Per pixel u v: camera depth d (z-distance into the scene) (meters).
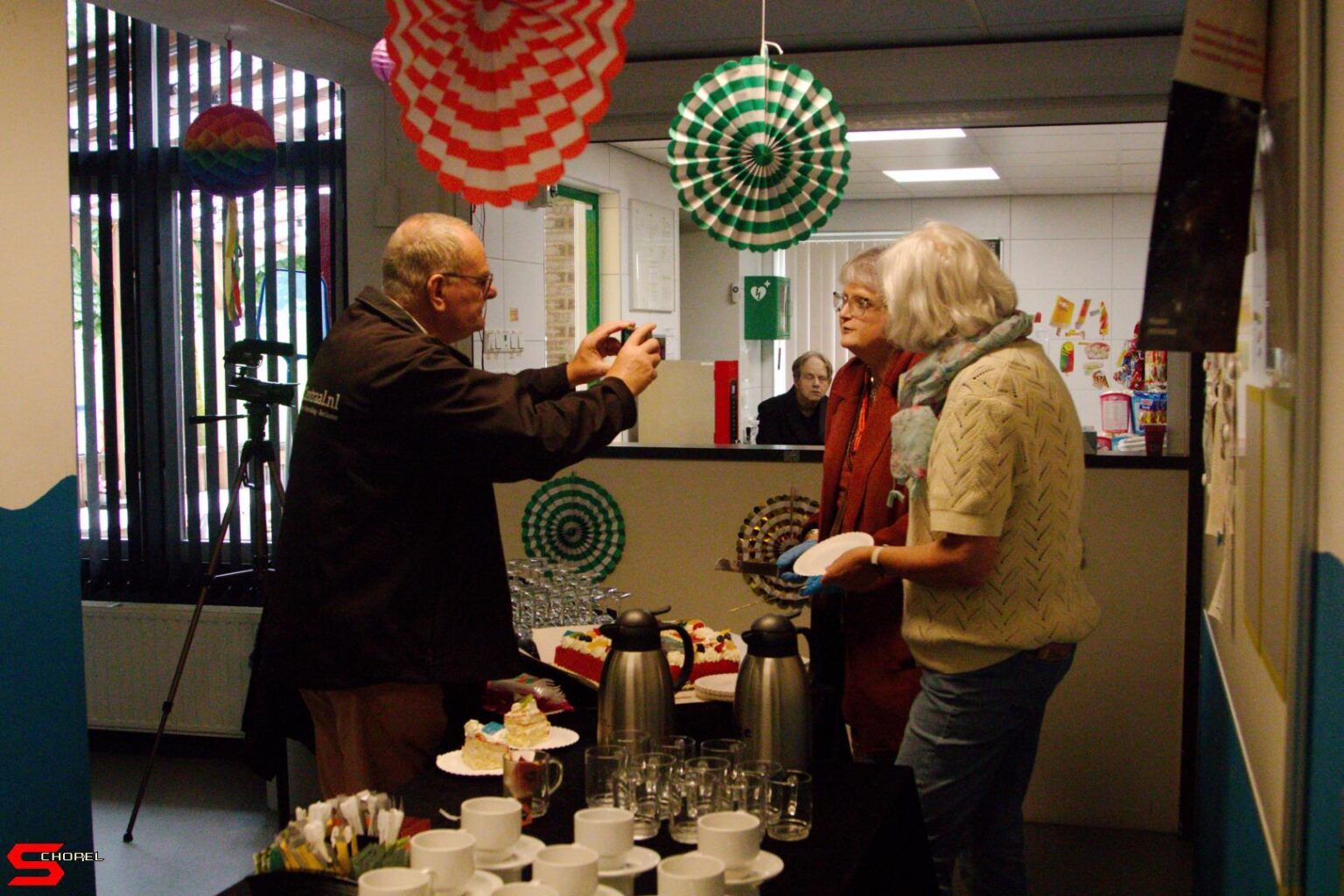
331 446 2.35
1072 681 3.87
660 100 4.43
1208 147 1.62
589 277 6.10
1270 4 1.59
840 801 1.91
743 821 1.59
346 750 2.39
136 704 5.05
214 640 4.95
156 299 5.04
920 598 2.28
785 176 2.90
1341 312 1.20
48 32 2.61
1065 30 3.99
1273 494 1.60
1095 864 3.59
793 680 2.00
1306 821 1.33
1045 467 2.16
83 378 5.14
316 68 4.44
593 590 3.11
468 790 1.94
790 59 4.30
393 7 2.29
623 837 1.56
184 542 5.20
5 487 2.50
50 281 2.62
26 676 2.56
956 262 2.21
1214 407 2.87
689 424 4.13
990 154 6.59
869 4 3.71
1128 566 3.80
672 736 2.05
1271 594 1.63
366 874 1.37
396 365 2.28
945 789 2.26
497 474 2.30
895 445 2.30
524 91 2.36
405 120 2.38
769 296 7.86
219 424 5.08
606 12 2.29
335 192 4.92
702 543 3.98
